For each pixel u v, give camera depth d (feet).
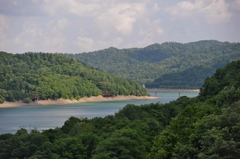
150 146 293.43
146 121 382.42
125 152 248.32
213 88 483.51
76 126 352.90
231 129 169.58
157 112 451.53
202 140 169.27
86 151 283.18
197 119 233.96
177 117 290.76
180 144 179.22
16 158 276.62
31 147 284.41
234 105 198.08
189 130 208.44
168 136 212.23
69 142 285.02
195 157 167.73
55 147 281.95
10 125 604.49
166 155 185.37
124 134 285.84
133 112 439.63
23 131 341.41
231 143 148.66
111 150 254.88
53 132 347.15
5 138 329.93
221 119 176.96
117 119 417.28
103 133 330.75
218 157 146.10
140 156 254.88
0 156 283.79
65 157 271.08
